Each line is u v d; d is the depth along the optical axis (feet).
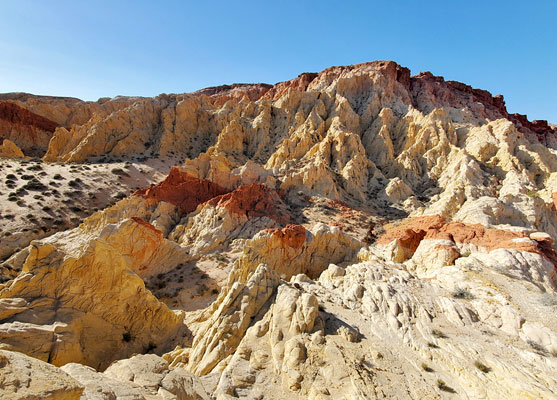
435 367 46.57
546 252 86.07
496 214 123.65
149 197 151.94
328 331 50.93
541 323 55.72
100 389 26.71
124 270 67.92
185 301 97.04
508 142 211.82
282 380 43.27
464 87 417.69
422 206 176.86
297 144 224.12
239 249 126.72
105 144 242.58
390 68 333.42
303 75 388.98
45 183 173.78
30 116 290.76
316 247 113.80
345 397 38.93
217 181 170.60
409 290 66.39
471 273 73.46
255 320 55.11
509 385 42.11
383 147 233.96
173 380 35.86
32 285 58.80
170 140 259.60
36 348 48.88
